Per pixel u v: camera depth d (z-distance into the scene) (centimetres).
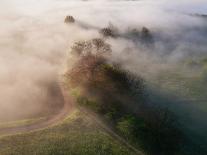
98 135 5712
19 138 5434
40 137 5500
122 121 6188
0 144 5225
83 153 5169
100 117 6388
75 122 6119
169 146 5831
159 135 5978
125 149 5447
